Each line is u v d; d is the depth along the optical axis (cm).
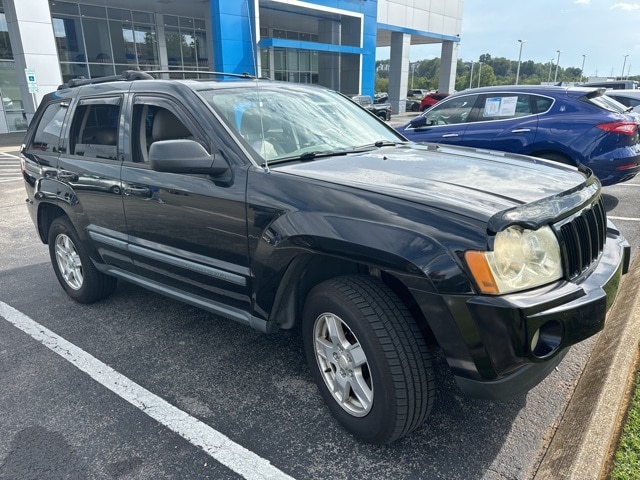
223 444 249
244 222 262
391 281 242
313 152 296
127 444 251
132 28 2409
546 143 662
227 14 2019
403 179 243
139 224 329
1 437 258
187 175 293
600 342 323
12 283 486
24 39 1792
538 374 219
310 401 283
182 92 309
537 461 233
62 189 389
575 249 221
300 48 2458
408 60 3528
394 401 219
